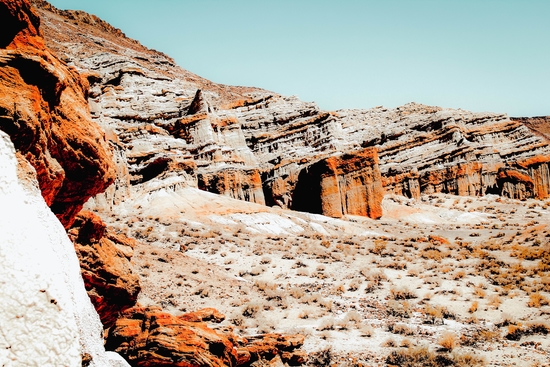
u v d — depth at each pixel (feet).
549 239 102.68
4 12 18.57
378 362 44.06
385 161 209.97
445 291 73.20
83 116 24.02
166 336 28.40
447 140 212.43
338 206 149.07
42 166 18.11
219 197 129.18
